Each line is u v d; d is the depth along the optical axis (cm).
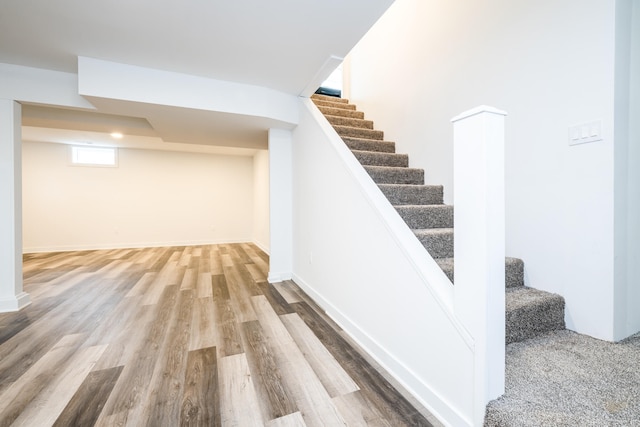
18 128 252
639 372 120
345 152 221
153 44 209
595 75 147
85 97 235
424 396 134
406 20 308
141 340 196
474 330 109
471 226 109
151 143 569
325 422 122
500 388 109
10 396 138
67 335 204
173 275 381
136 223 630
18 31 192
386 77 346
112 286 329
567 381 115
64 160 576
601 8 144
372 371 160
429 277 133
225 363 168
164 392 141
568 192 160
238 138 397
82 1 163
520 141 186
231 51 220
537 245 176
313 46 213
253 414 127
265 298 287
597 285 149
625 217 146
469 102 229
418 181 278
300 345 190
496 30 204
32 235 557
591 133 149
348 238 208
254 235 705
